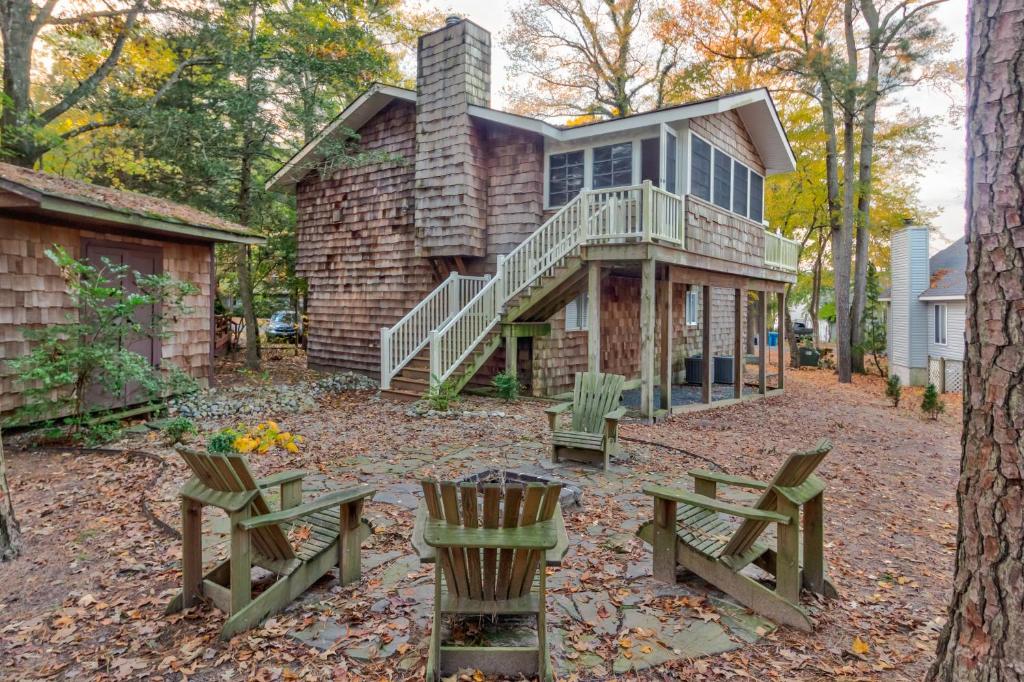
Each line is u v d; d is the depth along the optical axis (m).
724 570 3.14
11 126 11.52
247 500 2.80
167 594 3.22
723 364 13.86
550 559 2.48
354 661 2.60
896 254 18.11
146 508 4.48
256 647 2.70
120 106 12.80
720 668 2.57
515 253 9.45
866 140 16.72
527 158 10.59
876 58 14.92
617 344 12.15
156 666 2.59
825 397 12.44
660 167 9.12
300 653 2.66
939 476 6.12
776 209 19.86
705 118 10.30
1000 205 1.81
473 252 10.69
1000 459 1.81
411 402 9.14
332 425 7.61
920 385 16.77
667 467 5.90
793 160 13.00
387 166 12.05
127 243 7.95
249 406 8.38
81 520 4.26
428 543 2.36
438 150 10.80
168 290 7.99
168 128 11.91
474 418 8.11
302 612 2.99
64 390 7.05
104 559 3.64
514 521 2.46
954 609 1.95
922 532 4.38
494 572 2.53
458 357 9.16
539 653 2.46
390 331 9.66
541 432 7.32
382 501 4.67
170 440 6.41
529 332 9.64
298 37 13.42
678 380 13.63
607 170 9.95
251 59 12.45
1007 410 1.79
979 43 1.88
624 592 3.24
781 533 2.99
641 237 8.00
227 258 16.69
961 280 15.76
